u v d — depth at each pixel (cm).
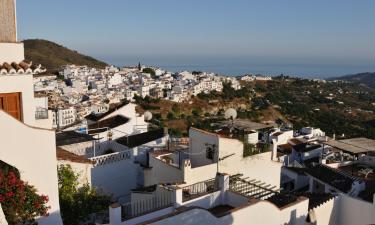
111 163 2169
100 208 1703
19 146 1250
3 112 1212
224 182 1673
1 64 1414
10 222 1208
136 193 1717
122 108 3784
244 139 2125
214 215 1352
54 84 15138
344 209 2028
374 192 2083
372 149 2711
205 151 2016
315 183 2461
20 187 1219
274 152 2519
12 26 1489
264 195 1847
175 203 1473
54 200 1339
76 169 1834
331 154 3659
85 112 10838
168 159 2091
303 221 1747
